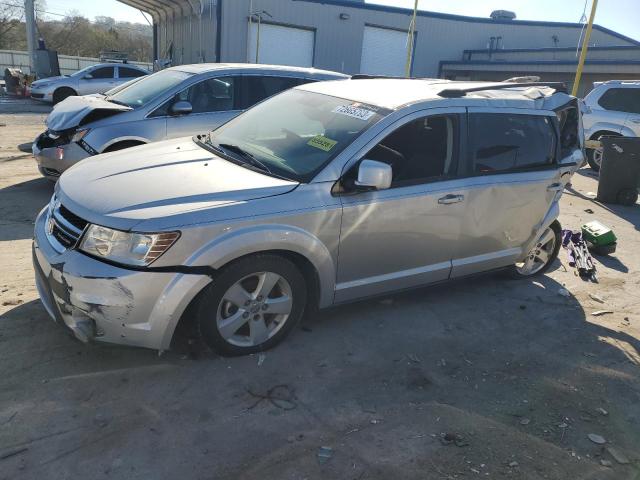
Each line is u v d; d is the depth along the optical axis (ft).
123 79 65.92
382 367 12.02
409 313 14.78
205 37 88.22
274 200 11.10
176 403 10.16
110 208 10.30
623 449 10.04
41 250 10.81
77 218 10.54
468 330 14.17
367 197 12.26
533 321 15.06
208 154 13.29
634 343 14.26
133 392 10.34
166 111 22.40
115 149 21.56
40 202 22.13
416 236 13.39
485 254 15.35
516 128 15.31
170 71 24.86
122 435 9.23
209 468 8.70
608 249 21.09
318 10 88.74
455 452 9.52
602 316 15.78
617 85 38.88
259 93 24.26
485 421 10.48
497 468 9.23
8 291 13.71
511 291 17.02
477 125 14.28
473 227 14.52
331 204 11.73
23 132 43.04
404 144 12.94
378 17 94.17
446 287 16.87
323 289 12.33
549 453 9.74
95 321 10.04
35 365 10.83
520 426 10.43
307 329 13.29
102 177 11.76
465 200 13.98
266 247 10.94
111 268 9.86
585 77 82.38
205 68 23.71
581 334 14.55
